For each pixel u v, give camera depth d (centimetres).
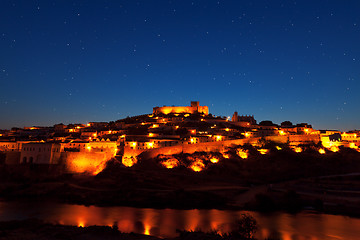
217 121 19425
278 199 7619
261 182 9831
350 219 6188
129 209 7106
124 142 12700
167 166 10981
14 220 5622
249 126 18975
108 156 10994
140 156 11462
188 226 5722
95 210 6981
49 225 5381
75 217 6341
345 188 8100
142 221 6094
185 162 11381
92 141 12612
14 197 8238
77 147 11931
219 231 5319
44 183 9250
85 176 9944
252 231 5012
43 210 6919
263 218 6316
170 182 9256
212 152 12619
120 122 19612
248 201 7656
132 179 9194
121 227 5647
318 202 7156
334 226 5719
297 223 5925
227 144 13538
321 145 14125
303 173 10562
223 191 8594
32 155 10719
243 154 12481
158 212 6856
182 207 7338
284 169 10956
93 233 4775
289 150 13038
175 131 15688
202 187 8988
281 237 5084
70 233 4694
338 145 14575
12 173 9881
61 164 10306
